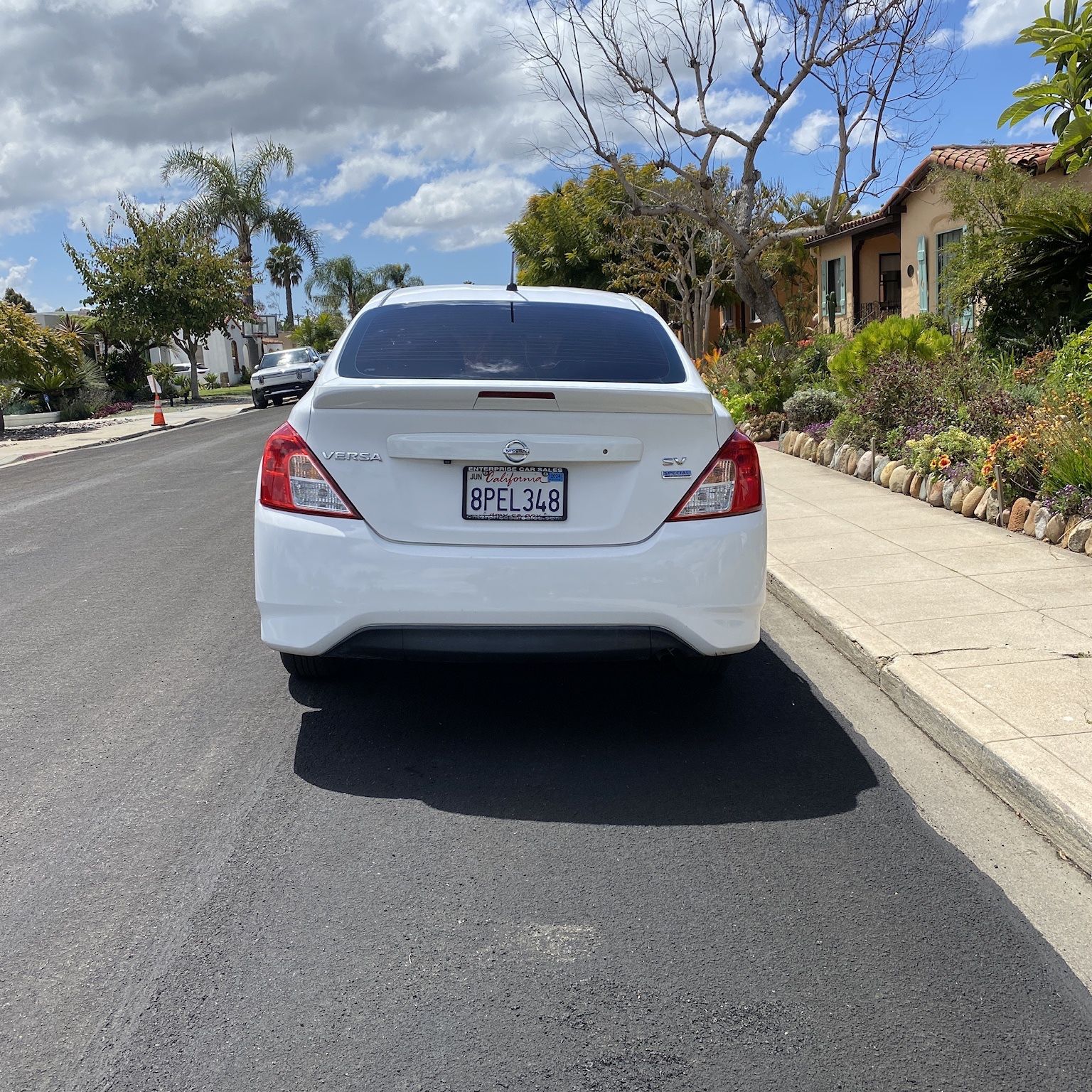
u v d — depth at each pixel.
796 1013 2.51
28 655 5.49
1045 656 4.57
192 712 4.59
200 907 3.02
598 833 3.43
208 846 3.38
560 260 34.00
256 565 3.99
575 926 2.89
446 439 3.79
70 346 26.50
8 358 23.12
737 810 3.58
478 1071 2.33
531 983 2.64
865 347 11.77
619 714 4.49
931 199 19.89
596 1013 2.52
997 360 11.38
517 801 3.68
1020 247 12.15
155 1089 2.29
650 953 2.77
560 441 3.80
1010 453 7.31
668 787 3.77
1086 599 5.36
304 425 3.92
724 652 4.00
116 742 4.26
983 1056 2.36
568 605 3.82
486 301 4.71
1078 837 3.18
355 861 3.27
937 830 3.42
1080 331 11.48
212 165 44.22
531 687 4.84
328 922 2.93
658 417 3.84
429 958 2.76
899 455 9.12
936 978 2.64
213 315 35.81
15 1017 2.54
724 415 4.05
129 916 2.97
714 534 3.89
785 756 4.02
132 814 3.61
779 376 13.56
